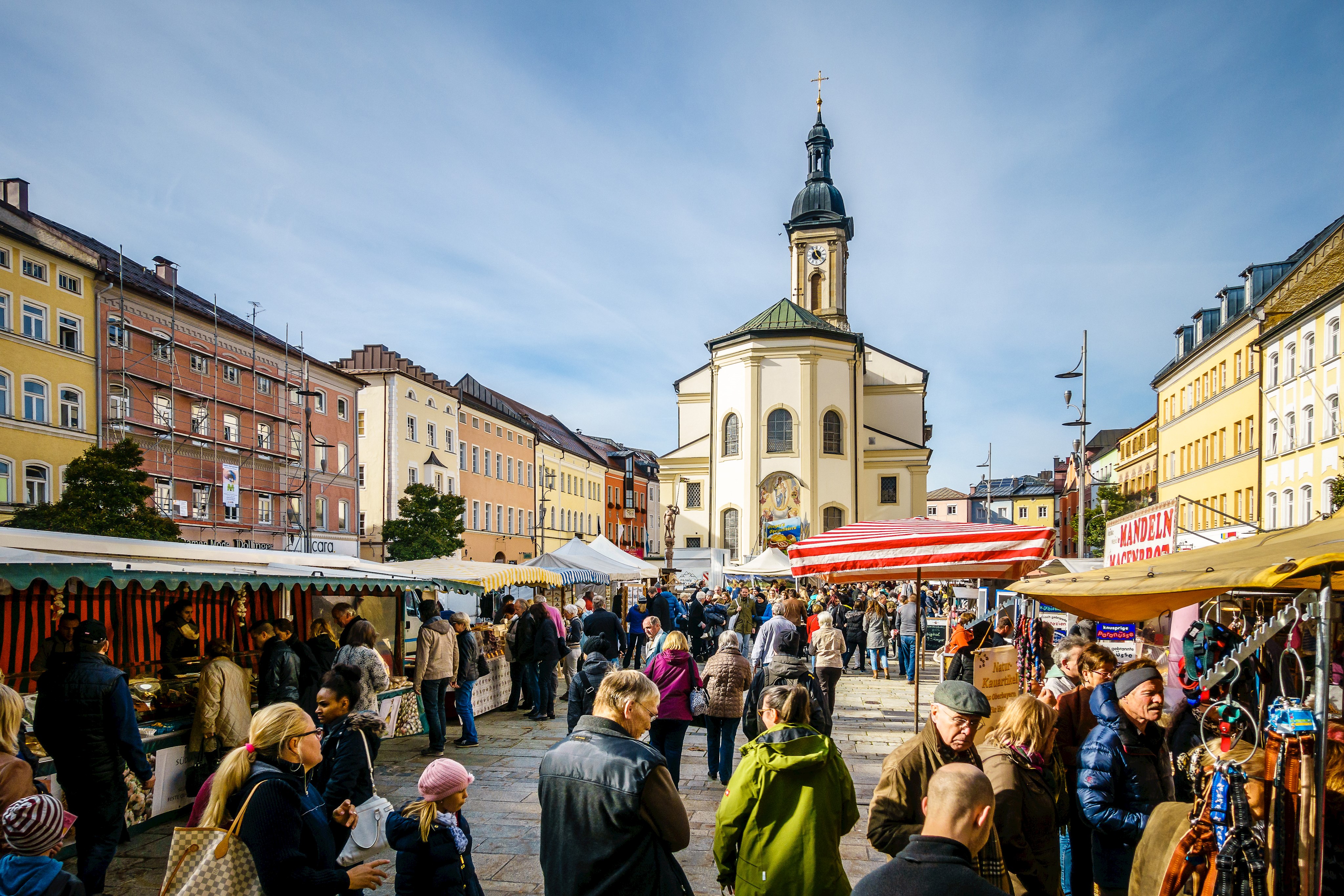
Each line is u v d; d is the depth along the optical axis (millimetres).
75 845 6859
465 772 4469
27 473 28250
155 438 33406
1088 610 7238
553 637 13492
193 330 35938
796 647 8320
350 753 5656
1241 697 6141
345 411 47562
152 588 7340
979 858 3920
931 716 4211
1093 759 4512
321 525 44844
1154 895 3680
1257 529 9289
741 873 4148
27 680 9719
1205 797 3643
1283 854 3463
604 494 90188
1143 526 10430
